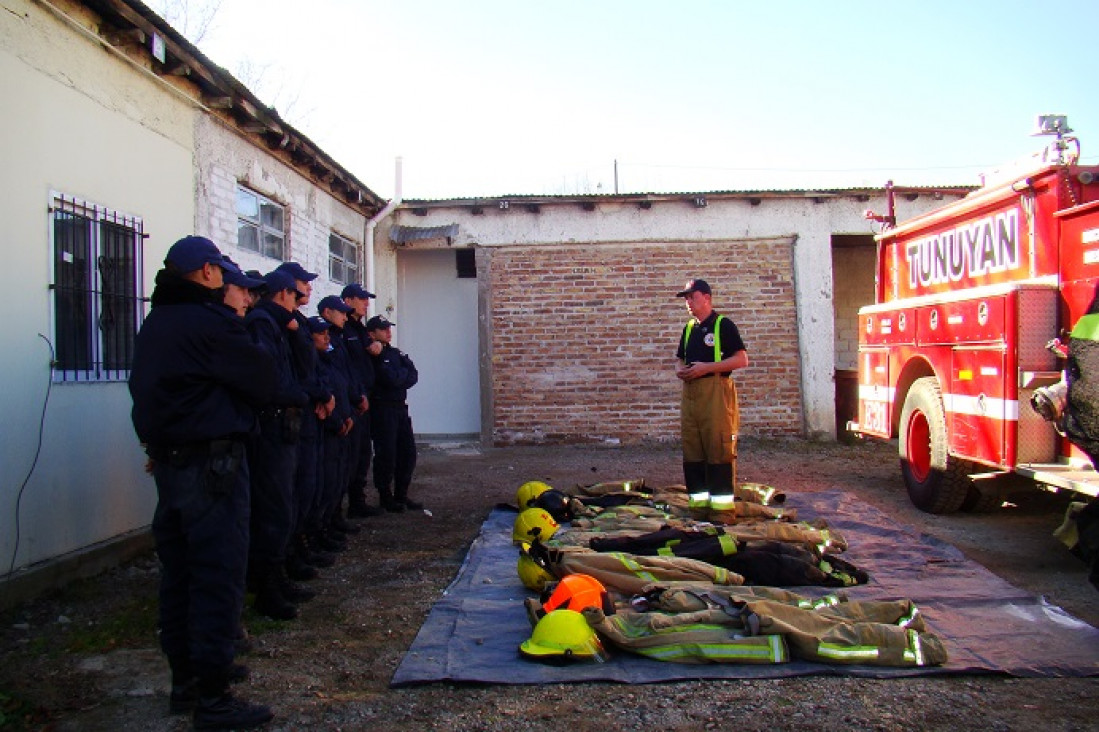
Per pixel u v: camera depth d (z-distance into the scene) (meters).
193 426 3.69
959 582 5.58
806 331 13.66
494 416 13.84
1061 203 6.32
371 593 5.75
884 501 8.79
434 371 14.67
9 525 5.30
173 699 3.89
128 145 6.70
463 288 14.62
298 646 4.70
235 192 8.62
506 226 13.84
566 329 13.81
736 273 13.70
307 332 5.77
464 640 4.62
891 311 8.80
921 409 8.00
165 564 3.89
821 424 13.64
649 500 8.19
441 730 3.62
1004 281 7.06
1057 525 7.54
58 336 5.86
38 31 5.64
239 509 3.79
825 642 4.22
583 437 13.77
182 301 3.82
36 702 3.98
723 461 7.19
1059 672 4.08
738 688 3.96
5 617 5.10
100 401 6.24
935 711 3.70
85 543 6.05
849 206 13.67
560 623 4.35
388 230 13.88
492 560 6.34
